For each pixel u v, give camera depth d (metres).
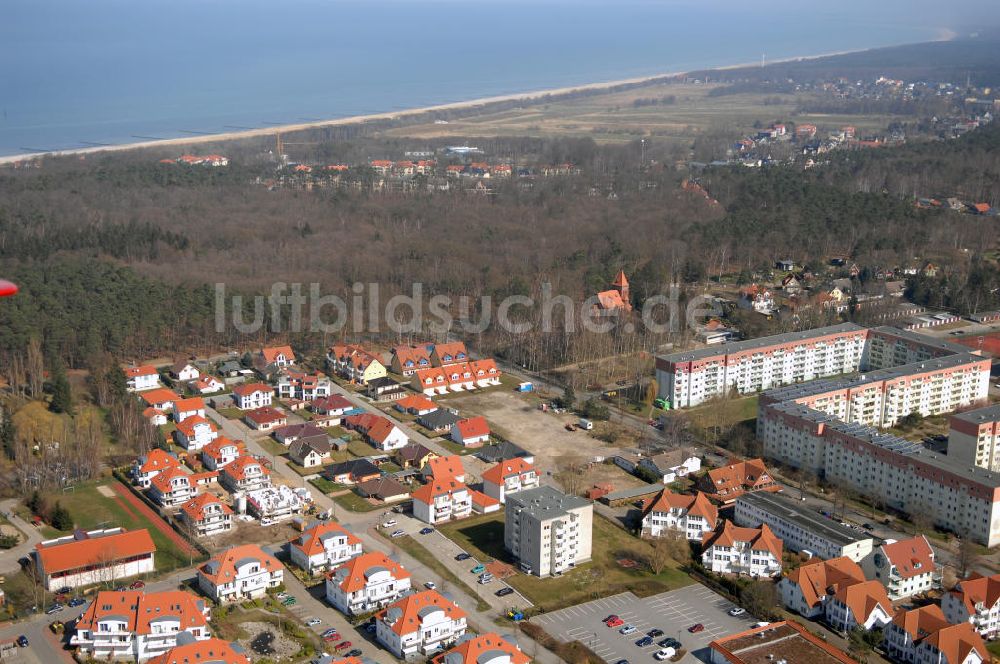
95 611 195.75
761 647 191.50
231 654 182.25
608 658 195.25
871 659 196.38
